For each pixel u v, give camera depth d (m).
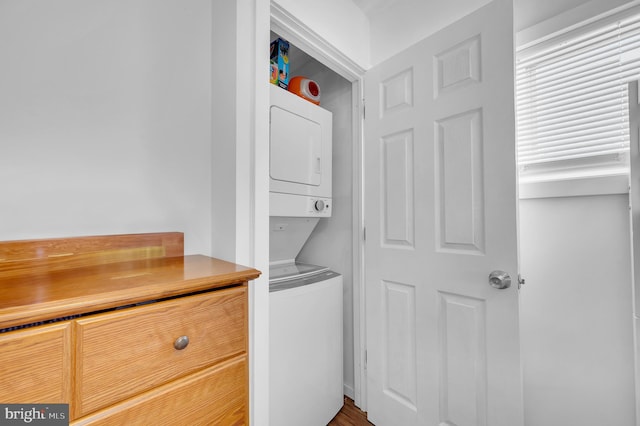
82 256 0.82
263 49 1.11
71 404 0.49
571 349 1.13
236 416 0.73
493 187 1.10
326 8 1.45
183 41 1.13
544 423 1.19
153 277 0.68
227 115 1.09
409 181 1.40
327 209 1.77
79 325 0.50
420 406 1.32
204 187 1.18
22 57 0.80
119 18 0.98
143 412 0.57
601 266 1.07
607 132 1.08
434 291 1.29
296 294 1.38
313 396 1.45
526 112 1.28
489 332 1.11
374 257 1.56
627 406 1.01
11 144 0.78
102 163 0.94
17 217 0.79
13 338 0.44
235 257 1.03
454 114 1.22
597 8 1.04
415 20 1.54
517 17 1.23
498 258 1.09
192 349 0.65
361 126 1.74
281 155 1.50
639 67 1.02
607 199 1.07
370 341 1.57
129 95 1.00
